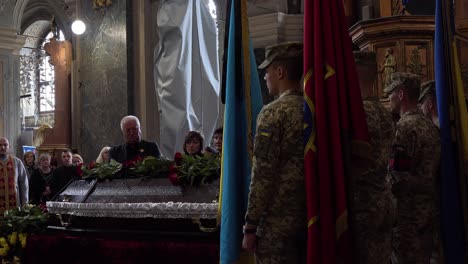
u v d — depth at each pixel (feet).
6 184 28.68
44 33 59.67
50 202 17.60
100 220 16.05
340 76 9.21
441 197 12.81
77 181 18.15
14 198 28.81
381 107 9.95
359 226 9.14
